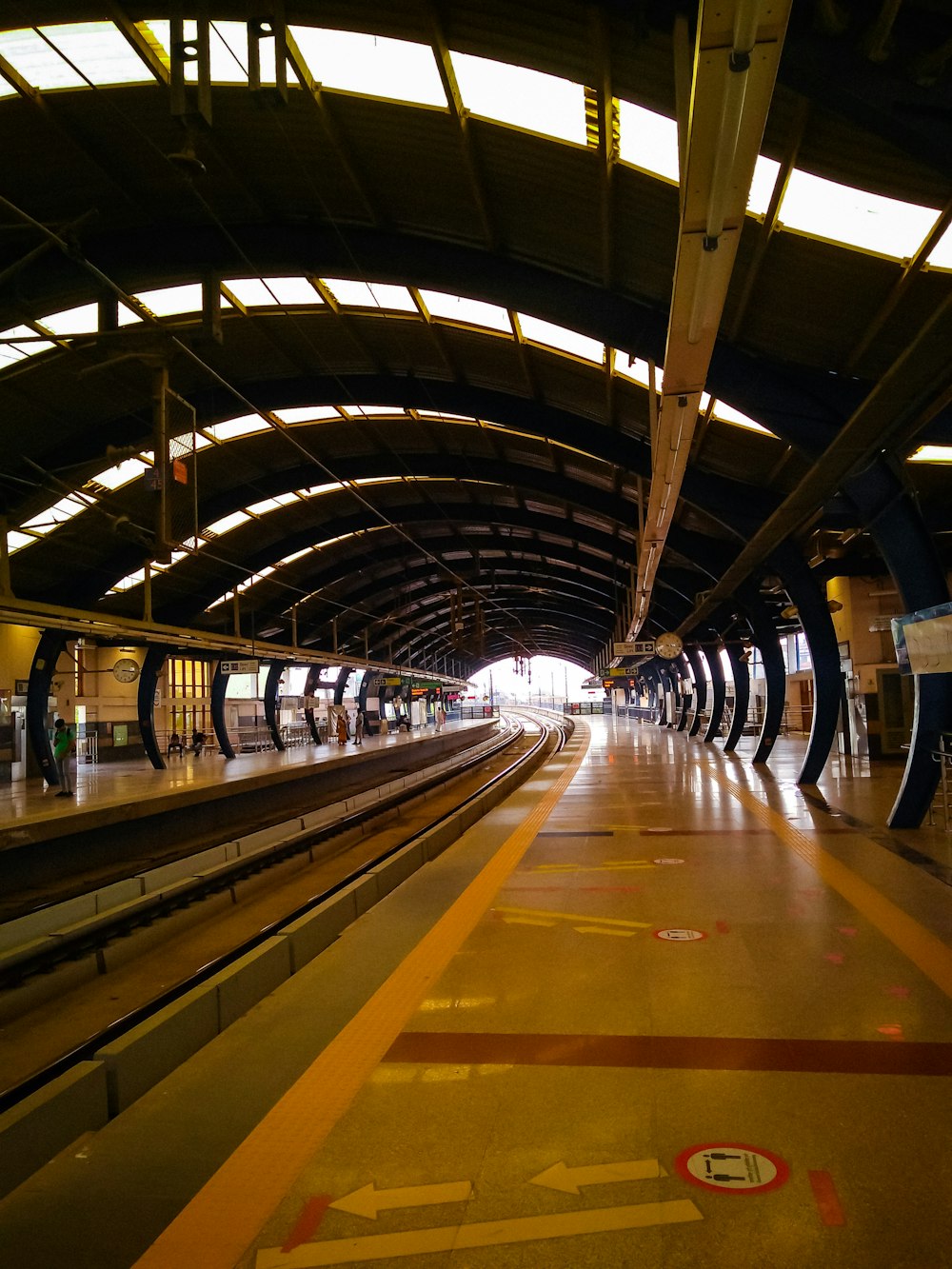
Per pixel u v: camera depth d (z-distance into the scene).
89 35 8.88
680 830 11.69
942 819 12.20
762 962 5.78
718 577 21.89
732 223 4.73
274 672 39.16
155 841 14.89
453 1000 5.17
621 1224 2.92
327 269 12.07
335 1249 2.83
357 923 6.96
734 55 3.45
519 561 42.09
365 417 21.22
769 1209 2.97
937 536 15.83
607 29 7.01
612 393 14.62
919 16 5.58
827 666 16.56
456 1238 2.87
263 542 29.66
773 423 10.71
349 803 18.95
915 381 6.73
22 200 11.35
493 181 9.92
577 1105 3.79
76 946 8.15
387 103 9.05
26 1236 3.00
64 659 29.81
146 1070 4.45
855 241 8.39
